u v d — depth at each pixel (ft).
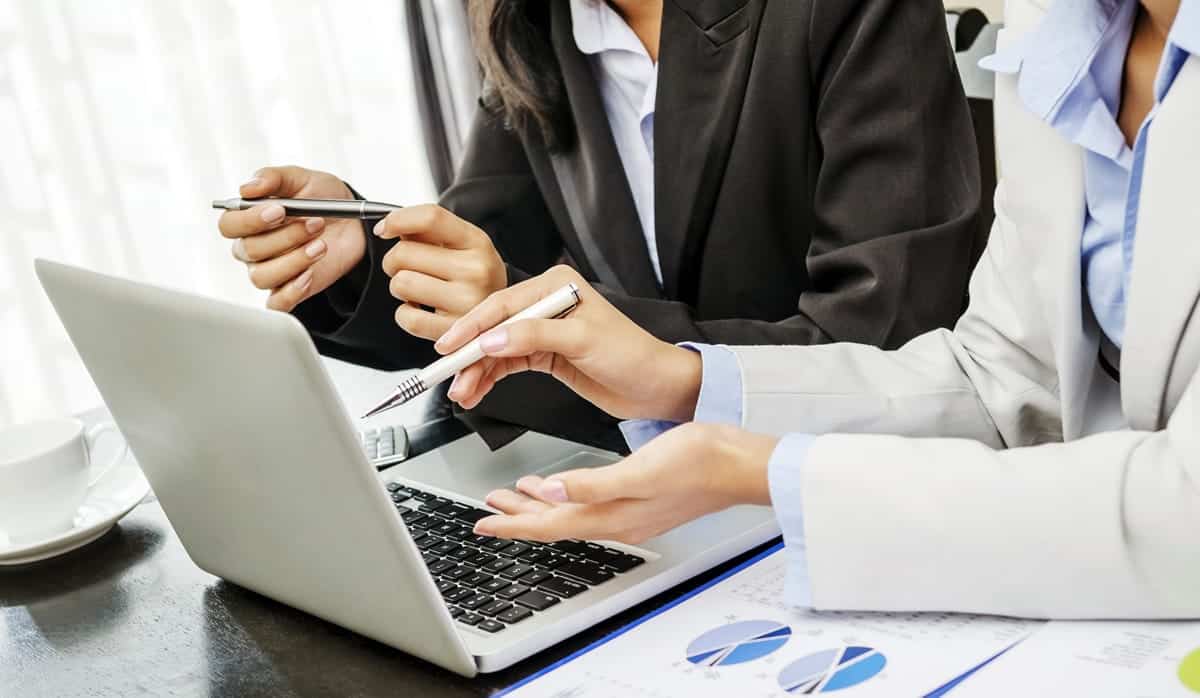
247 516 2.61
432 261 3.25
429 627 2.33
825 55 3.92
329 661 2.53
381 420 3.97
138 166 8.76
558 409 3.50
